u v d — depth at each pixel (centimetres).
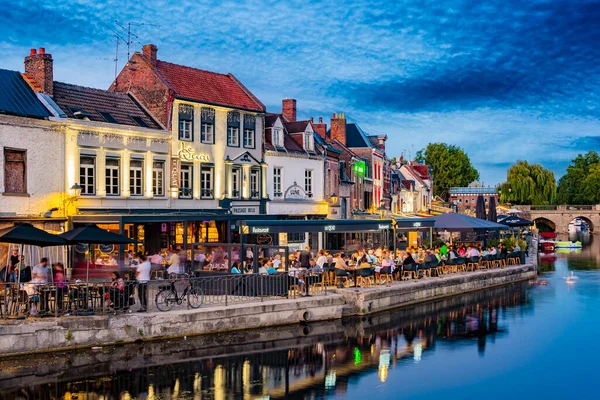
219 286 2373
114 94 3153
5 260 2370
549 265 5028
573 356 1945
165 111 3128
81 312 1864
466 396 1565
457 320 2498
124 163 2895
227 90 3638
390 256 2981
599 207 10169
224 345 1977
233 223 3316
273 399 1519
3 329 1714
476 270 3612
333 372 1756
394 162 7112
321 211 4206
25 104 2567
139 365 1738
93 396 1502
